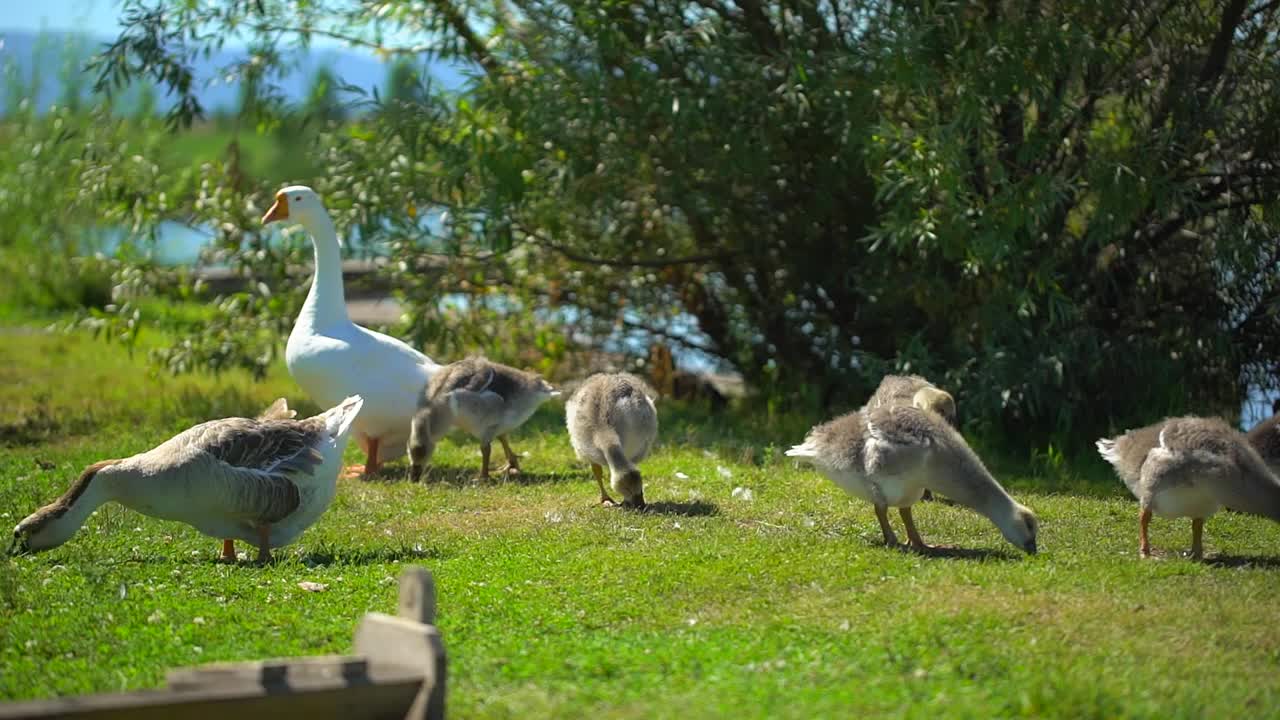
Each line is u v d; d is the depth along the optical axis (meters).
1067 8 11.63
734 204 13.79
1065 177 11.82
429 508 9.52
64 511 7.76
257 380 14.79
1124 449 8.52
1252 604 6.87
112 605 6.95
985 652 5.90
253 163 16.05
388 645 4.87
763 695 5.35
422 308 14.19
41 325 20.98
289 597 7.16
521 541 8.42
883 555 7.92
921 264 12.67
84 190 14.66
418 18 13.73
